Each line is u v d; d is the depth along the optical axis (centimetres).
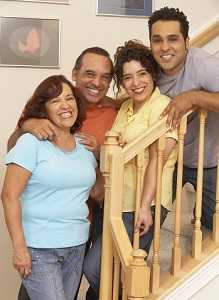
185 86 220
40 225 202
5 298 338
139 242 224
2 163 327
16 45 326
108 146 210
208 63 214
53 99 206
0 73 326
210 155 233
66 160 203
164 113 211
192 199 292
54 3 329
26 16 326
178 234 220
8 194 196
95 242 230
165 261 239
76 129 221
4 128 327
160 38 219
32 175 199
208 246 225
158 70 225
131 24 339
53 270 204
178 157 215
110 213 210
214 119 230
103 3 334
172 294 212
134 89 220
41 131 201
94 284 229
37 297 203
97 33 335
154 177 212
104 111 243
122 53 222
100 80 238
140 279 191
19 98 329
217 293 217
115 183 209
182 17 219
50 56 330
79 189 207
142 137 209
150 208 213
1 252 336
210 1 347
